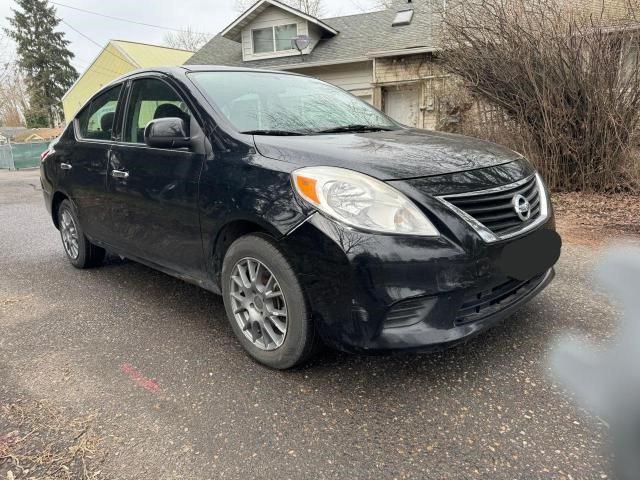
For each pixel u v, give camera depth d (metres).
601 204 5.71
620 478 1.63
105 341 2.80
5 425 2.04
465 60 6.46
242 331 2.53
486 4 6.21
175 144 2.64
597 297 3.13
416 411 2.05
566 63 5.87
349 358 2.50
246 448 1.87
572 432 1.88
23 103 47.66
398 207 1.99
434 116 8.54
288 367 2.36
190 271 2.84
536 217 2.46
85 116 3.89
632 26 5.56
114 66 21.36
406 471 1.72
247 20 16.23
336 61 14.14
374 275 1.94
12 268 4.36
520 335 2.65
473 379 2.26
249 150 2.41
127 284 3.79
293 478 1.71
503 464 1.73
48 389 2.31
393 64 13.27
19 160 22.45
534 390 2.16
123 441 1.93
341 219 2.00
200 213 2.56
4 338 2.89
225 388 2.27
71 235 4.19
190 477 1.73
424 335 2.00
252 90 3.07
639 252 4.06
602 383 2.18
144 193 2.96
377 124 3.26
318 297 2.10
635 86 5.71
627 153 5.98
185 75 2.98
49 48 47.41
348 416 2.04
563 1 5.97
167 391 2.27
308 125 2.90
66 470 1.78
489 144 2.82
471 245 2.03
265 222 2.20
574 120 6.07
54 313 3.25
